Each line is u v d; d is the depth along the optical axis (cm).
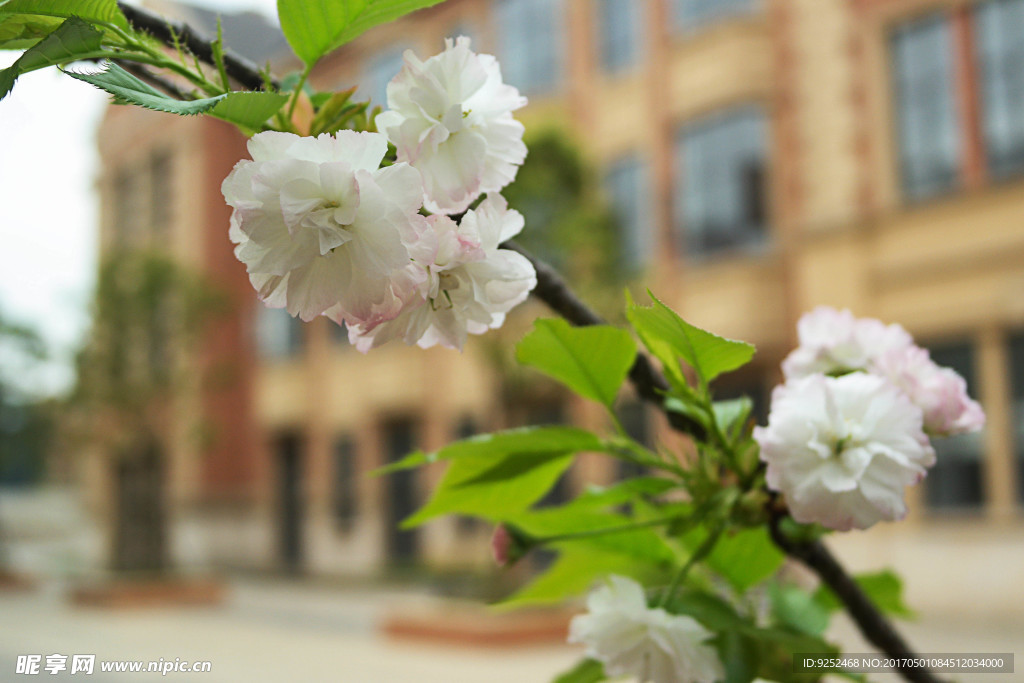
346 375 2153
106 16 73
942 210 1251
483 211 69
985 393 1202
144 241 2556
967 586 1171
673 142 1569
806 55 1413
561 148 1232
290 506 2312
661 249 1555
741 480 94
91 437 1778
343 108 77
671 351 96
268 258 61
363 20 74
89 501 2808
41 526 3750
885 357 103
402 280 63
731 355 87
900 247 1290
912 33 1310
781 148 1434
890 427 82
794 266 1405
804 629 104
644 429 1414
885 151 1312
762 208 1449
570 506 103
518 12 1850
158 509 1875
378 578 1862
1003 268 1194
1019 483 1164
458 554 1825
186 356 1838
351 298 62
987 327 1202
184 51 78
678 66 1562
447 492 100
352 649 974
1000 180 1211
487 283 69
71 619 1322
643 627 89
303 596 1638
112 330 1727
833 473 81
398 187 62
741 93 1469
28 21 71
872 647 102
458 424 1884
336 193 62
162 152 2519
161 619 1320
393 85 70
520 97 73
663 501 111
